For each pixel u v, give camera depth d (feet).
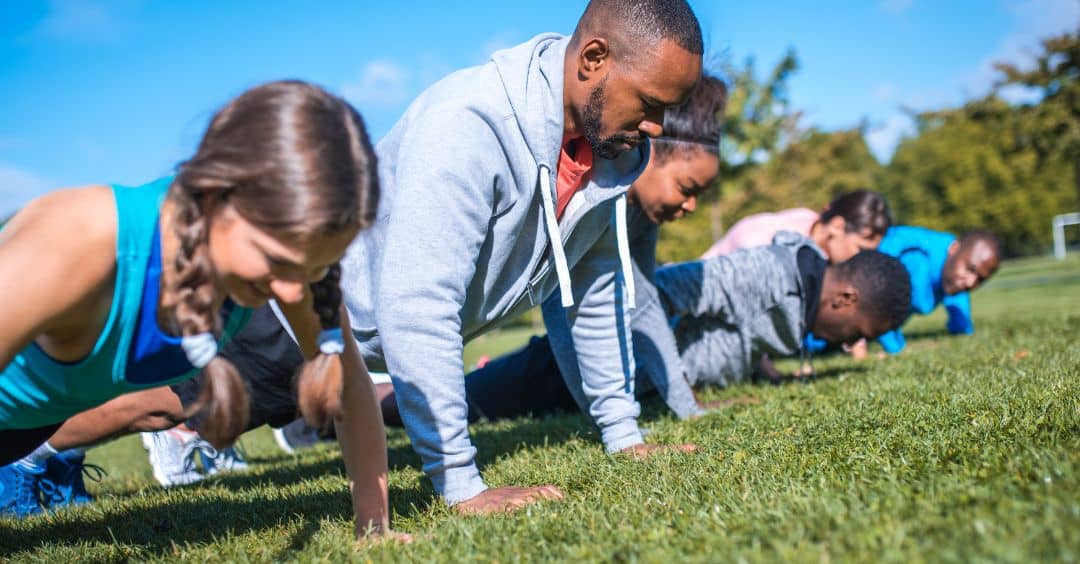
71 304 5.41
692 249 70.13
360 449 7.34
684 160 11.84
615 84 8.45
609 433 10.75
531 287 9.73
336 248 5.39
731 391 15.75
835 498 6.20
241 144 5.11
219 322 6.32
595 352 10.77
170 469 13.05
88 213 5.49
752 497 6.78
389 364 8.09
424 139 8.13
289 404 10.94
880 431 8.98
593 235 10.22
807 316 14.87
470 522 7.17
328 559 6.49
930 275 24.80
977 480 6.25
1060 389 10.12
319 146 5.16
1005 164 162.09
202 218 5.27
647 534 6.15
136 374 6.21
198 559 7.09
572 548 5.99
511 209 8.82
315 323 6.43
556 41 9.39
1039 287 63.87
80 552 7.96
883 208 19.77
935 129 177.37
